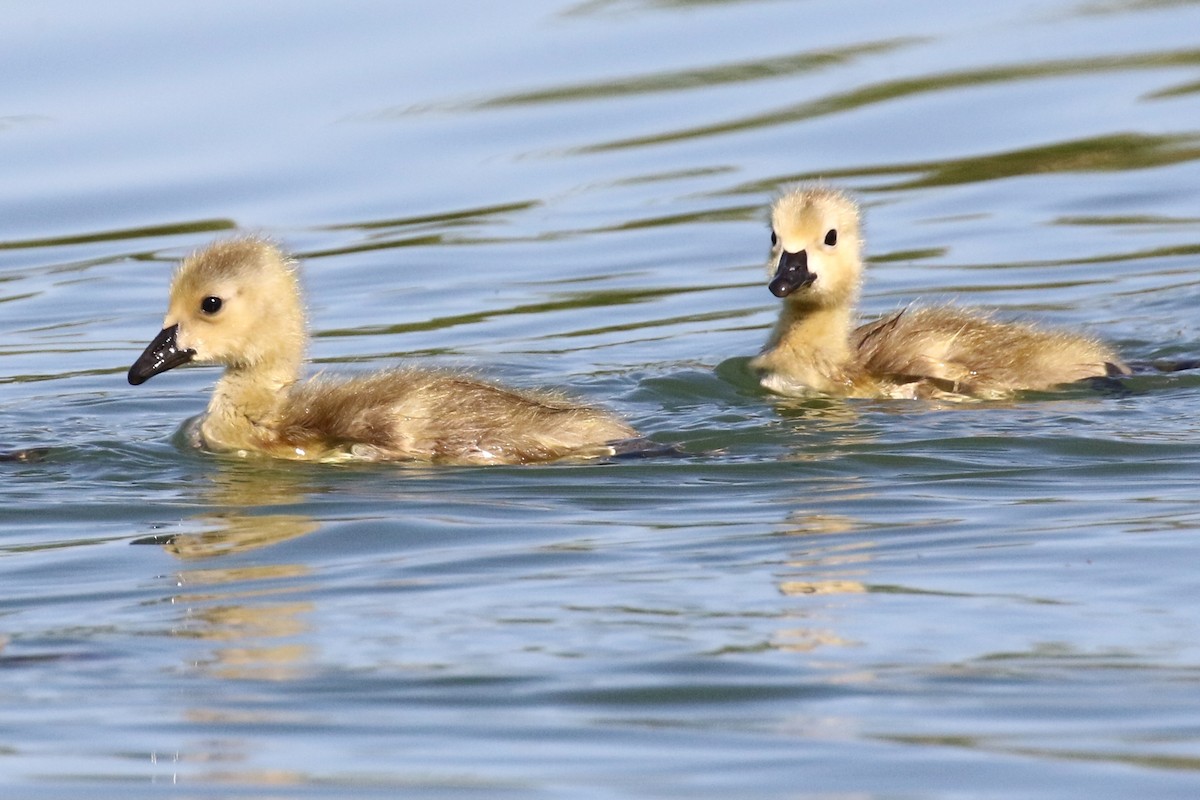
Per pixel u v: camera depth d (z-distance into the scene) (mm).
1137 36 34469
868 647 13562
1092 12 35594
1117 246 27453
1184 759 11633
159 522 17391
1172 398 21141
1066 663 13148
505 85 32656
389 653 13703
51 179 30062
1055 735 12023
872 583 15016
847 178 29859
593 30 34875
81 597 15234
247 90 32406
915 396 21906
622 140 31266
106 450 19984
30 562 16234
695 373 22781
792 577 15211
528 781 11547
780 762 11766
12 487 18656
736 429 20297
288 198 29422
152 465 19484
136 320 25656
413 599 14938
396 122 31562
